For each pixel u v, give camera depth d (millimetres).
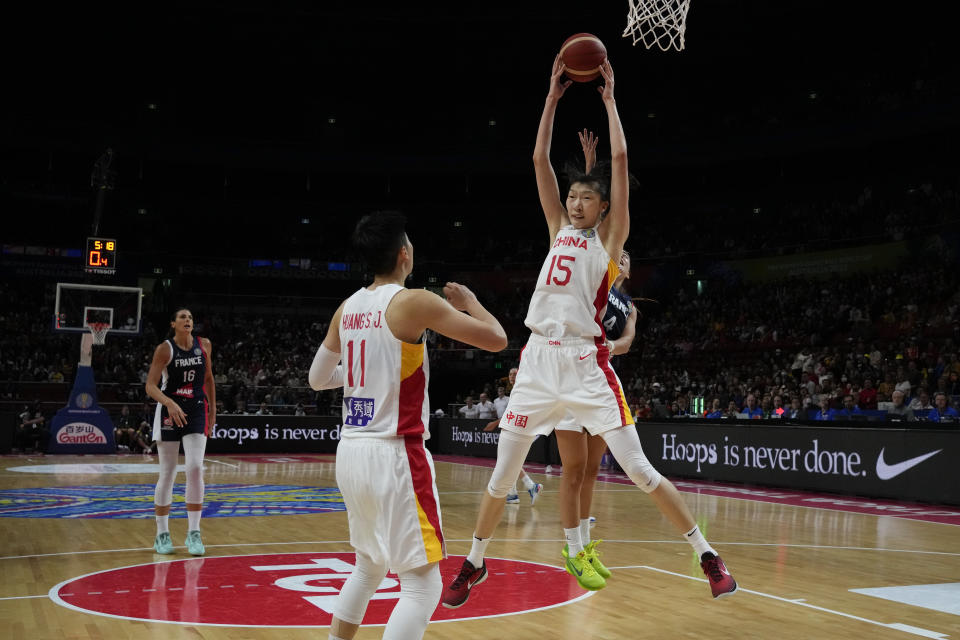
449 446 20312
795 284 23484
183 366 6000
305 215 30766
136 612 4121
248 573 5184
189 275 28312
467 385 26016
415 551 2637
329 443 21094
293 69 28250
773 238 25750
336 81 29172
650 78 27781
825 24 23562
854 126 23453
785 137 24781
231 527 7484
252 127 30141
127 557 5816
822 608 4395
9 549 6176
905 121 22422
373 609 4207
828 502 10242
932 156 23734
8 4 23516
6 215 27594
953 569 5652
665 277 26531
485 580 5086
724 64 26484
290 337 27969
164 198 29531
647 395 20188
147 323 26656
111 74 28016
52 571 5258
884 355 18594
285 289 28953
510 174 29953
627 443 3879
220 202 30031
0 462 16188
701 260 25844
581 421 3965
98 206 22281
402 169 29219
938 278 20203
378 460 2691
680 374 21859
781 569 5613
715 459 13180
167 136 27594
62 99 28125
